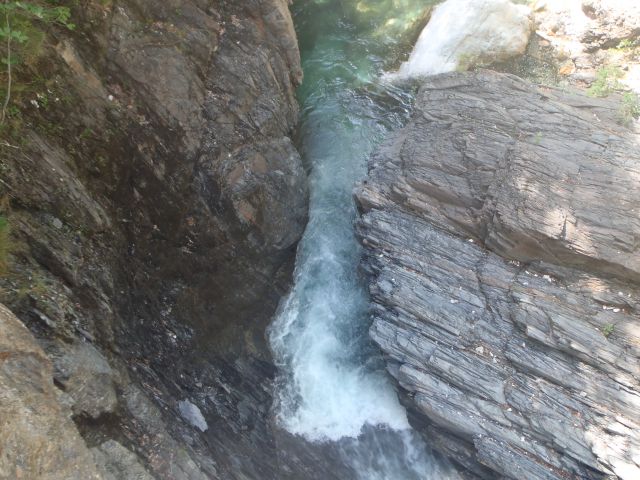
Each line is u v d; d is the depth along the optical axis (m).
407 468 7.73
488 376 7.09
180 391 7.21
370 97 10.66
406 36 11.33
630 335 6.83
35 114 6.07
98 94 6.72
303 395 8.17
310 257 9.05
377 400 8.13
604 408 6.62
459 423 6.94
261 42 8.83
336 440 7.90
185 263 7.67
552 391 6.86
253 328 8.37
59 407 4.22
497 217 7.66
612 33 10.03
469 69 10.60
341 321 8.65
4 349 4.05
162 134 7.35
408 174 8.57
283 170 8.72
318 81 10.84
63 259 5.96
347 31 11.60
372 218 8.52
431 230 8.23
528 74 10.36
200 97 7.81
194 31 7.84
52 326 5.47
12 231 5.62
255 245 8.34
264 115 8.62
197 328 7.75
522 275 7.59
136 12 7.18
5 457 3.56
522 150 8.16
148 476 5.38
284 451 7.75
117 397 5.97
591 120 8.66
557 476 6.55
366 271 8.45
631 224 7.24
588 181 7.74
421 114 9.50
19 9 5.69
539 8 11.05
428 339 7.46
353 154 10.02
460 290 7.67
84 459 4.13
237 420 7.64
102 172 6.74
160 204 7.35
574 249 7.25
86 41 6.61
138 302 7.07
